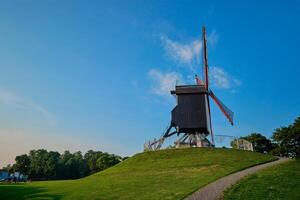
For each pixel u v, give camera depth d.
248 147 63.66
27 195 35.06
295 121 89.62
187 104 63.78
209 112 65.75
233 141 65.62
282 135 88.31
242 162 48.50
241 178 36.03
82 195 32.81
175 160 54.12
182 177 40.34
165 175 43.44
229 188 30.75
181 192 30.03
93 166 146.50
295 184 32.44
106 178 47.66
